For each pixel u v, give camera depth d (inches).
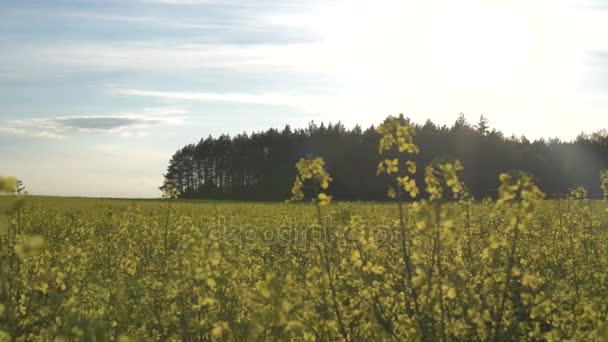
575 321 259.0
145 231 584.1
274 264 442.6
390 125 223.3
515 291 306.5
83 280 339.3
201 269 246.7
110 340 269.7
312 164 222.2
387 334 245.0
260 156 3954.2
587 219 558.6
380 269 259.0
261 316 226.4
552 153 3186.5
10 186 178.4
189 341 264.7
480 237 407.2
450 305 263.9
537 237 481.4
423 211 207.6
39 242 190.4
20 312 271.1
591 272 348.8
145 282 364.2
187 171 4180.6
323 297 231.0
